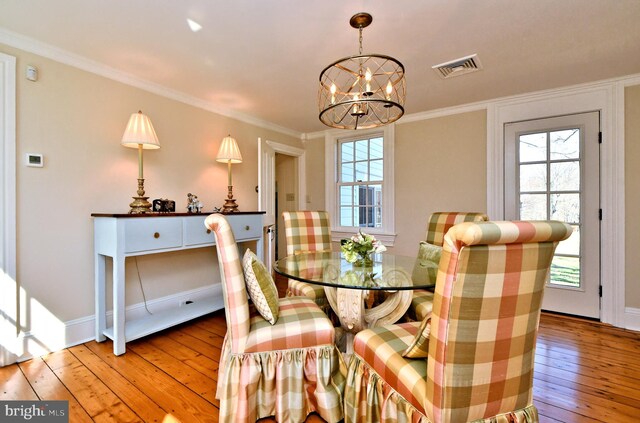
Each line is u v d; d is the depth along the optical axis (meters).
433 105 3.32
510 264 0.88
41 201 2.04
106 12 1.69
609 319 2.64
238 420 1.33
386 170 3.88
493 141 3.16
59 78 2.11
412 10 1.67
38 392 1.62
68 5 1.62
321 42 2.01
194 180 3.04
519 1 1.60
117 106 2.44
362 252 1.91
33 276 2.00
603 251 2.68
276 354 1.44
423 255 2.33
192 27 1.83
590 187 2.73
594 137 2.70
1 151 1.87
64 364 1.92
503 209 3.13
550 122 2.89
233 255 1.42
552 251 0.95
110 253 2.07
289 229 2.68
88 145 2.27
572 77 2.58
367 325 1.79
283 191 4.94
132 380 1.74
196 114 3.06
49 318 2.07
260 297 1.48
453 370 0.91
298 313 1.60
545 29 1.86
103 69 2.33
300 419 1.42
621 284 2.60
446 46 2.06
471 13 1.70
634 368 1.91
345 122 3.81
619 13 1.70
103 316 2.25
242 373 1.38
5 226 1.88
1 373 1.80
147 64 2.31
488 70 2.44
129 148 2.52
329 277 1.66
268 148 3.72
